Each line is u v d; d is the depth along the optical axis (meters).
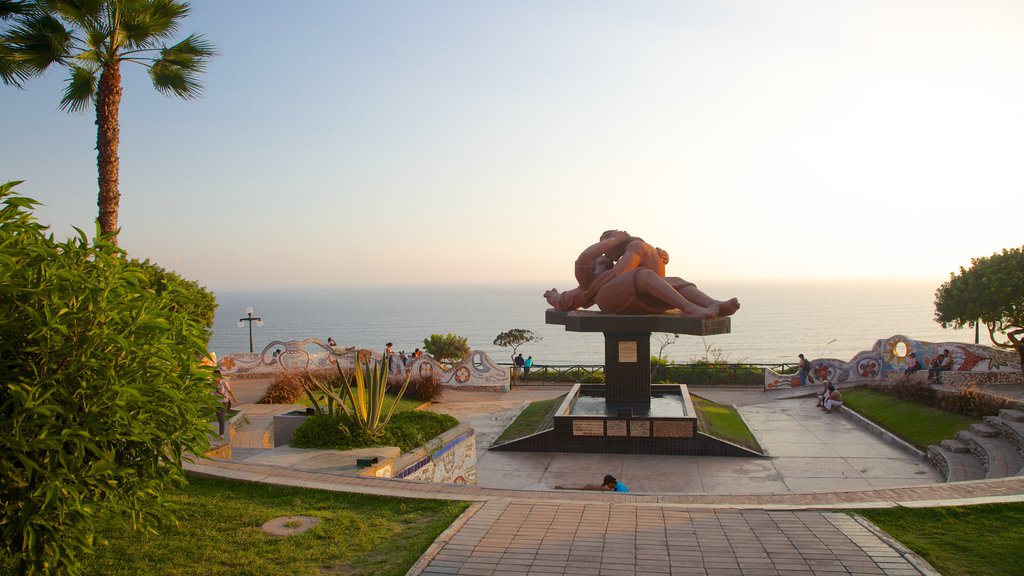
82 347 5.45
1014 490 8.66
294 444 11.78
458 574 6.48
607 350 19.30
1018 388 21.06
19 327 5.25
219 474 9.67
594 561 6.74
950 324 25.38
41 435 5.18
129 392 5.50
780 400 25.03
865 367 25.98
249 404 22.14
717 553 6.91
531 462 16.05
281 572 6.61
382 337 174.75
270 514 8.19
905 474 14.84
